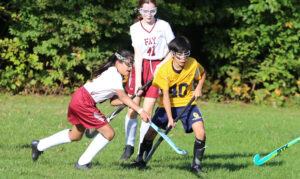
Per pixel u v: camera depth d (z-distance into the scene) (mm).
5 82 36531
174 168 17750
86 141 22891
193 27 43344
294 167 19750
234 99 41031
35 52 36688
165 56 19766
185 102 16766
